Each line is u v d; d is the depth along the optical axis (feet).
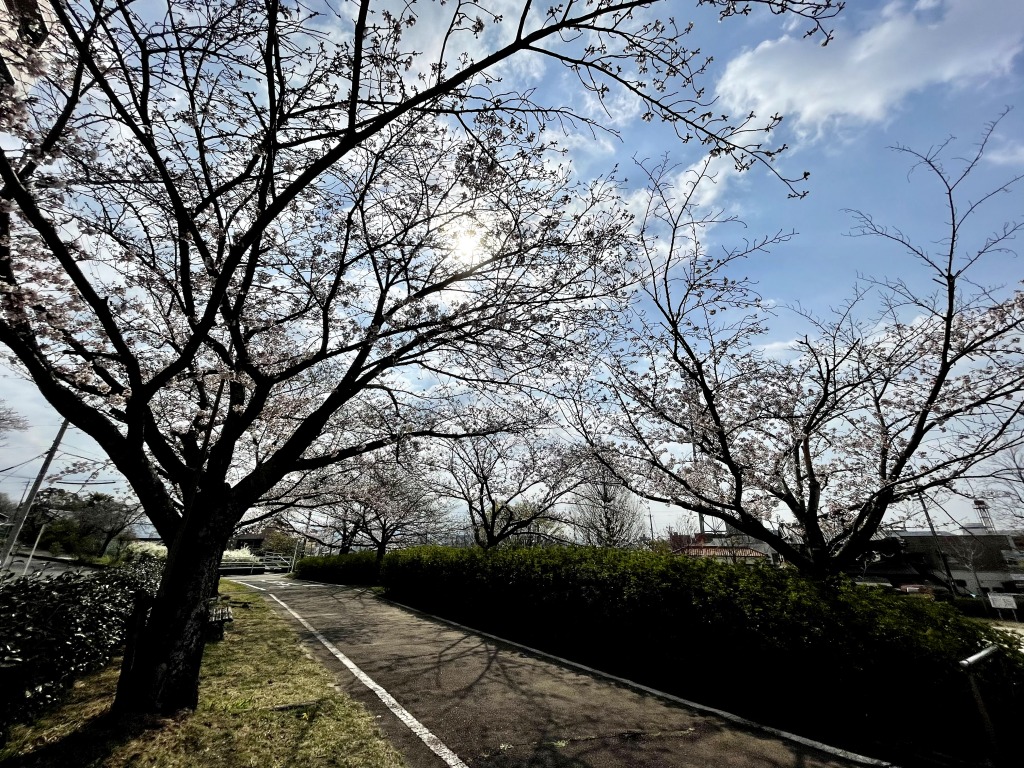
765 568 22.41
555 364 23.99
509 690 19.93
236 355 20.84
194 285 20.74
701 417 26.73
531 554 34.40
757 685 18.89
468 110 15.48
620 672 23.31
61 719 14.42
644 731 15.96
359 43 13.61
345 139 14.71
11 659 13.50
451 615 40.29
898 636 15.92
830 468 29.30
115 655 21.72
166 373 15.08
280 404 33.65
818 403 26.58
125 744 12.69
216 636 27.27
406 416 27.40
